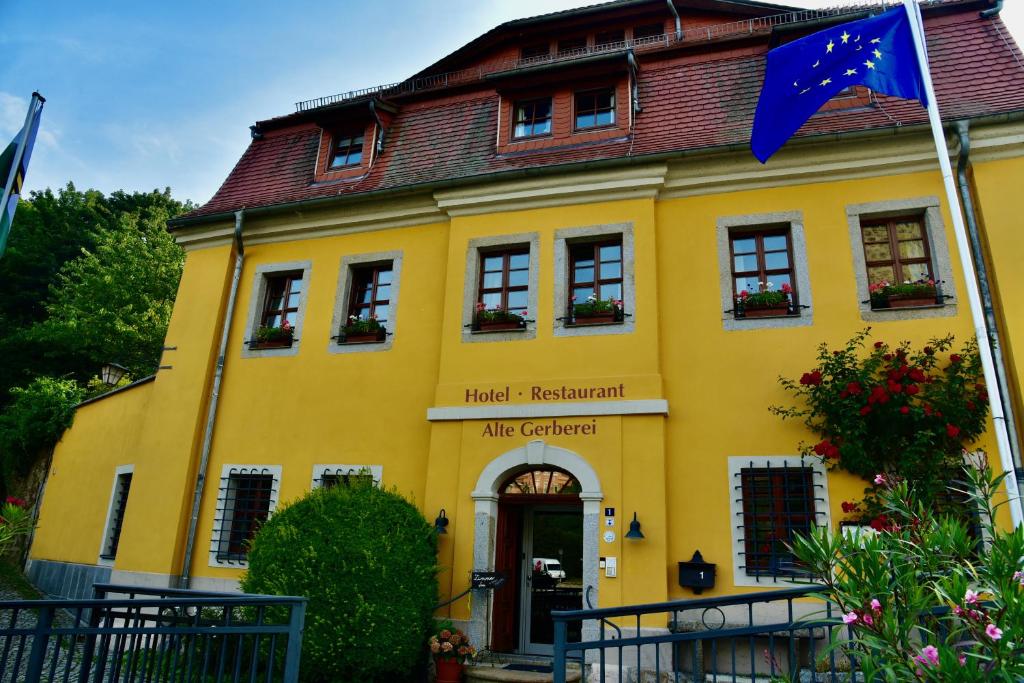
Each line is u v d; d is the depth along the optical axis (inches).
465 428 384.2
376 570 308.8
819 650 312.3
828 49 282.5
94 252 1226.0
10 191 352.8
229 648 297.9
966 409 312.0
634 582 335.6
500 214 422.3
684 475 353.1
